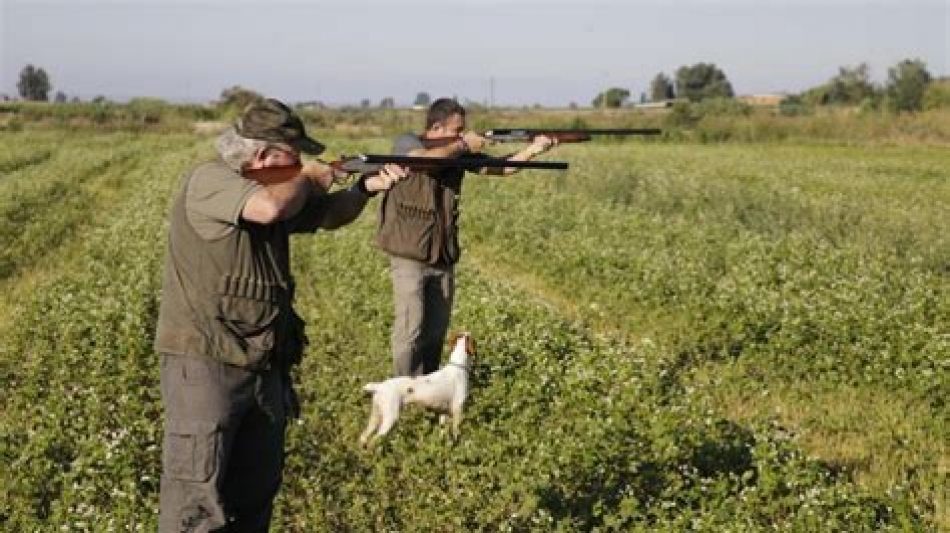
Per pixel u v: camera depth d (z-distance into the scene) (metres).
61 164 34.12
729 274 14.48
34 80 136.62
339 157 4.90
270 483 4.75
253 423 4.61
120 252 16.05
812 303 11.81
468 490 6.79
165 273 4.47
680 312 11.81
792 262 15.25
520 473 6.87
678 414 7.52
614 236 17.16
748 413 8.80
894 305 12.02
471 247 17.66
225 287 4.33
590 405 8.03
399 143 8.04
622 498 6.39
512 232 17.94
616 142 55.06
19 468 6.81
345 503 6.73
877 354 9.75
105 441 7.00
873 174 33.28
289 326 4.58
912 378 9.24
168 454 4.38
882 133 53.59
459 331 10.54
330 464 7.21
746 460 7.14
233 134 4.33
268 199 4.20
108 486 6.61
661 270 13.46
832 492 6.43
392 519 6.50
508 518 6.36
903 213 21.92
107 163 35.81
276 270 4.47
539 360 9.15
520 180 26.77
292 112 4.38
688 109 60.41
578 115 64.38
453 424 7.94
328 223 4.81
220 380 4.38
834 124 54.88
